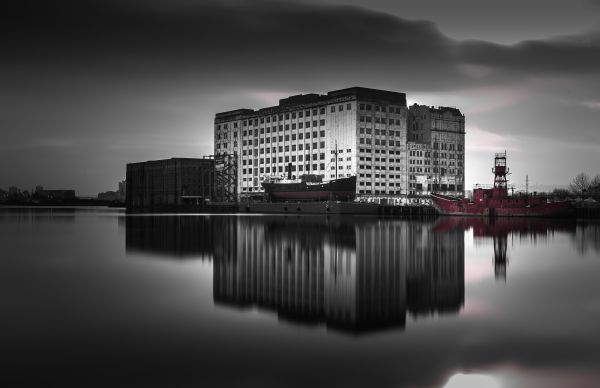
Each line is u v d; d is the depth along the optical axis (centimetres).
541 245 5706
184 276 3331
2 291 2780
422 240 6381
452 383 1500
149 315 2228
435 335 1927
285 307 2389
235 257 4444
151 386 1468
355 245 5631
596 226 9925
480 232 8006
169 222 11194
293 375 1546
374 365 1623
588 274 3456
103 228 8738
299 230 8338
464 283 3078
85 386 1464
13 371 1566
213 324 2081
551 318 2177
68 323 2092
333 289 2867
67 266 3825
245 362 1644
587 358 1683
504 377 1541
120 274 3422
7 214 17588
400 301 2538
